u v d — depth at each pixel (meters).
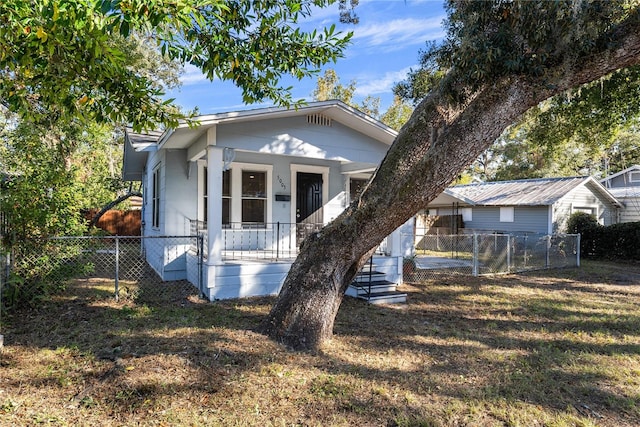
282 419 2.86
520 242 12.43
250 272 7.11
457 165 3.77
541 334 5.12
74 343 4.24
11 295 5.61
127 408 2.90
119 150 23.17
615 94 11.17
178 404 2.98
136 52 12.22
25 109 4.03
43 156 6.68
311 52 4.30
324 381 3.48
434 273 10.49
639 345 4.70
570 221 16.28
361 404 3.11
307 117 7.36
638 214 18.02
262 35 4.09
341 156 7.70
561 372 3.84
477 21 3.49
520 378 3.68
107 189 16.89
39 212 5.75
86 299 6.44
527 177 28.09
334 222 4.52
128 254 13.48
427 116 3.95
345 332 4.96
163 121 4.13
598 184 17.23
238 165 9.24
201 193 8.73
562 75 3.30
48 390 3.16
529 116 12.45
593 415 3.03
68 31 2.80
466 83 3.64
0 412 2.79
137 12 2.39
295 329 4.33
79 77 3.47
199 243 7.36
